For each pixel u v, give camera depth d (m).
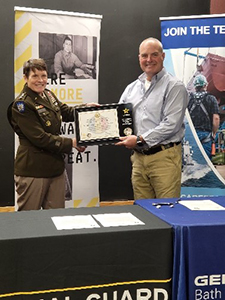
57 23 3.73
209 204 2.28
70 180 4.05
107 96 4.84
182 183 4.33
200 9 4.85
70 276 1.76
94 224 1.89
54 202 3.26
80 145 3.23
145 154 3.25
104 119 3.27
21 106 3.00
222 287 1.88
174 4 4.82
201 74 4.15
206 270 1.86
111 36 4.76
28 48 3.67
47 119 3.10
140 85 3.37
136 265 1.82
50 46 3.73
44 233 1.75
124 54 4.82
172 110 3.15
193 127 4.24
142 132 3.26
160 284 1.85
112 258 1.80
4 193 4.67
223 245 1.87
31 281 1.72
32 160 3.11
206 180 4.31
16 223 1.90
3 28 4.47
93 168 4.12
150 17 4.80
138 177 3.37
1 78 4.53
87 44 3.87
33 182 3.13
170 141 3.21
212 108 4.21
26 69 3.04
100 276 1.79
